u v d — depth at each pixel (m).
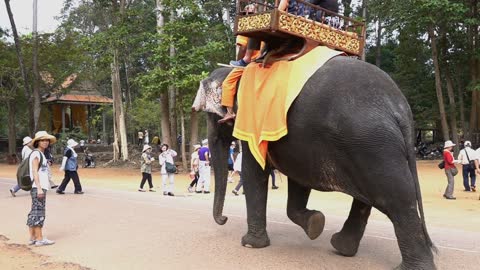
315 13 5.84
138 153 33.12
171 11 23.73
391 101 4.93
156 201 12.44
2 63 32.47
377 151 4.71
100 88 43.75
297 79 5.28
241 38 6.39
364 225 5.83
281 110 5.34
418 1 24.44
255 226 6.38
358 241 5.85
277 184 17.61
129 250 6.66
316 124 5.07
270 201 12.95
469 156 15.53
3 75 33.09
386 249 6.26
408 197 4.69
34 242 7.29
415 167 4.92
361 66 5.15
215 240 6.98
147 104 38.25
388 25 29.75
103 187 17.30
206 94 6.61
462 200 13.49
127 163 29.09
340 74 5.08
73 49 33.38
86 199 12.77
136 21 25.45
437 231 8.37
